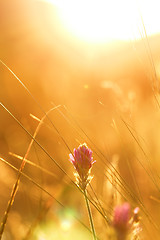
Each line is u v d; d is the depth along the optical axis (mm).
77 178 1827
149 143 2873
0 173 3387
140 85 3961
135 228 1477
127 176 2779
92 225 1726
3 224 1948
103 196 2408
